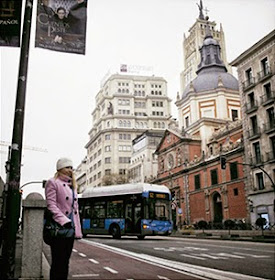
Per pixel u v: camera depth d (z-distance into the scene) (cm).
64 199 488
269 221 3634
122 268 911
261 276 820
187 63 11181
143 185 2444
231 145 4453
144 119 10844
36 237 705
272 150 3788
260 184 3869
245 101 4303
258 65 4172
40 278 691
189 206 5125
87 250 1491
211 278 742
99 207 2698
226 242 2202
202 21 10862
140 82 11588
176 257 1218
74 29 788
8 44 729
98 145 10644
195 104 6103
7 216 626
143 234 2309
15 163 646
